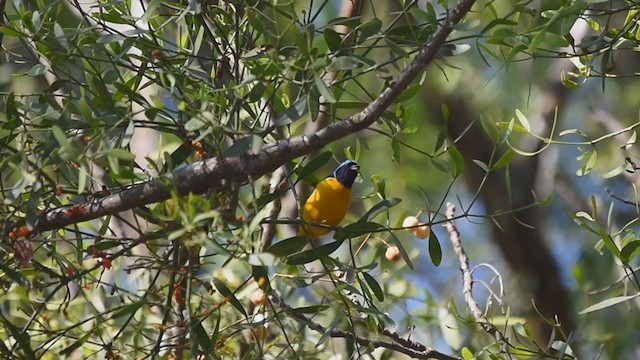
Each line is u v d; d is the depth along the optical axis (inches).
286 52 263.3
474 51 572.4
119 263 361.1
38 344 338.0
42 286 265.1
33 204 237.6
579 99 622.2
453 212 351.3
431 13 251.8
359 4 289.1
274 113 310.7
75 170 269.1
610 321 463.2
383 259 390.6
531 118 604.7
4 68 379.6
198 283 314.3
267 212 229.0
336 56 262.2
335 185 317.4
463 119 593.9
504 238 585.3
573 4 261.1
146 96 373.1
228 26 279.4
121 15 273.7
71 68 279.3
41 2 275.9
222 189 255.8
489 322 321.1
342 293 282.4
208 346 264.5
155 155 424.2
